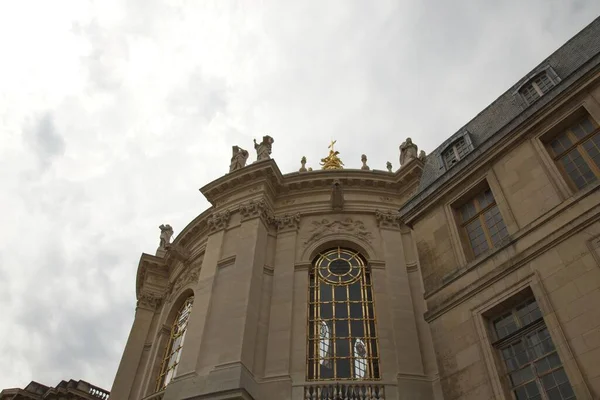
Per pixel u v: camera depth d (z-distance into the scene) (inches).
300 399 636.7
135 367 934.4
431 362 677.3
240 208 874.1
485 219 537.0
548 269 428.1
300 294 772.6
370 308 758.5
